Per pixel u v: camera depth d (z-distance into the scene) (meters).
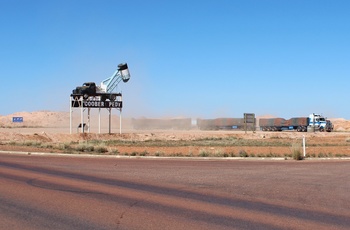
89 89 56.62
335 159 28.50
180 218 9.78
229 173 18.98
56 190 13.36
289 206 11.47
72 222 9.22
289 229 8.94
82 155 28.97
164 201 11.91
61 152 31.39
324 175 18.55
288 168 21.50
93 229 8.66
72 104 56.81
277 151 36.69
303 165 23.39
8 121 127.94
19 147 35.97
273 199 12.51
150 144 49.53
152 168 20.77
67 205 11.03
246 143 52.03
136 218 9.70
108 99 59.25
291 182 16.16
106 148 36.00
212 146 45.62
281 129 98.06
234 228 8.94
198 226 9.05
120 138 59.91
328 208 11.26
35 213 10.04
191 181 16.17
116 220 9.48
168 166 21.94
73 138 54.38
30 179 15.79
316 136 74.31
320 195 13.27
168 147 43.47
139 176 17.52
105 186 14.48
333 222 9.65
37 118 134.75
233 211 10.70
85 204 11.21
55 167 20.48
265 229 8.90
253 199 12.48
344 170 20.80
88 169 19.88
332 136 74.31
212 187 14.71
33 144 40.69
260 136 71.88
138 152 33.66
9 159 24.67
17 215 9.80
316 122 92.06
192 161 25.59
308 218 10.02
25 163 22.23
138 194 12.99
